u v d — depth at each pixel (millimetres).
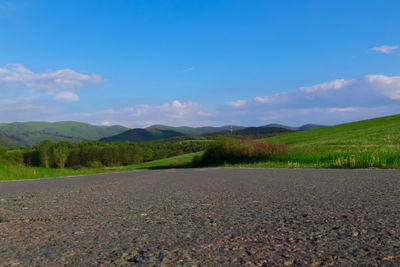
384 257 1269
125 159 108938
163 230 1901
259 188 4094
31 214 2623
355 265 1199
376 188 3553
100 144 142750
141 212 2580
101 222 2217
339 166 12180
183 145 145000
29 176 15180
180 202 3066
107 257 1404
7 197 3977
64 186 5766
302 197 3088
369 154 13438
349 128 46281
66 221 2295
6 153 38281
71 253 1479
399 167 9898
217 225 1984
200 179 6191
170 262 1313
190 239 1668
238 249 1460
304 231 1740
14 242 1708
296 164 14867
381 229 1704
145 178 7152
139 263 1314
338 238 1573
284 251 1403
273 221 2031
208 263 1284
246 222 2035
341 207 2426
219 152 30406
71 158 102312
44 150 90875
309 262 1252
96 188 4930
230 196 3379
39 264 1331
